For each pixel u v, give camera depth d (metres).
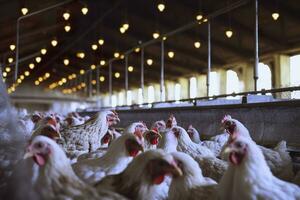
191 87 23.31
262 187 2.27
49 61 31.20
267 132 5.32
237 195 2.30
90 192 2.03
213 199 2.50
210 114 6.74
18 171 1.96
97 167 2.86
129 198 2.33
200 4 13.02
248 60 17.55
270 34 14.90
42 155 2.03
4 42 20.67
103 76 29.53
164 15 16.47
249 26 14.61
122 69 26.95
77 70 32.41
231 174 2.38
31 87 36.31
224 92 19.75
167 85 26.06
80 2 16.50
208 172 3.50
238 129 4.35
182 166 2.65
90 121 5.19
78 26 22.86
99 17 19.23
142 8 16.72
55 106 35.75
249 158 2.32
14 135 2.44
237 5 9.66
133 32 19.81
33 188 1.93
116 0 16.86
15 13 16.17
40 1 16.11
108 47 24.12
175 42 18.92
